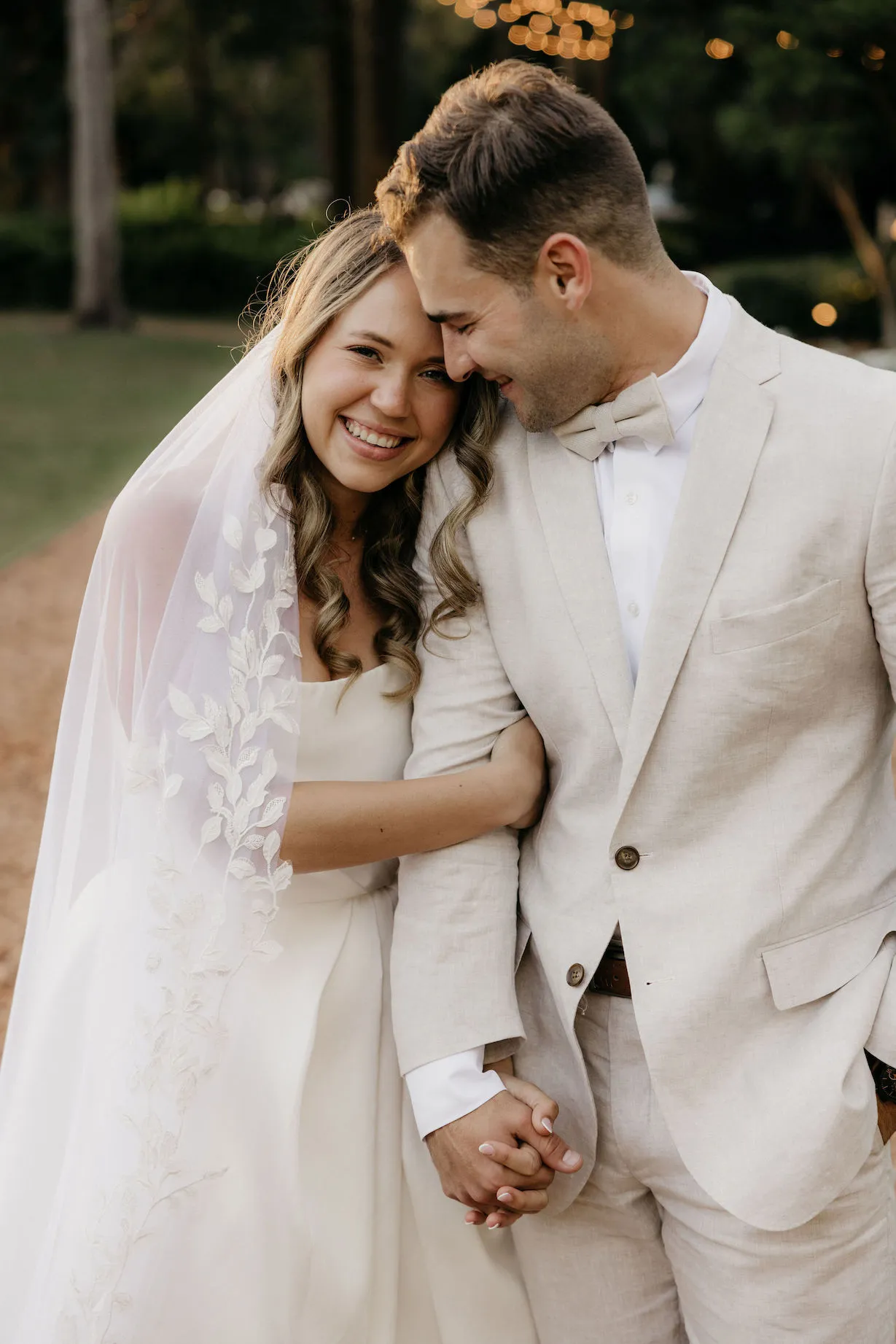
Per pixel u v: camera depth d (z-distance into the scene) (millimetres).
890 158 18281
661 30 18016
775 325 20297
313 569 1877
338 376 1773
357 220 1828
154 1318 1708
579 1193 1845
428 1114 1763
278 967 1856
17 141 28125
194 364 17047
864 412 1626
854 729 1711
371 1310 1880
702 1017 1669
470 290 1646
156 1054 1701
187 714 1738
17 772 4910
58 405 13578
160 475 1844
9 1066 1920
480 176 1587
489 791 1798
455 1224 1938
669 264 1705
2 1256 1795
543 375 1688
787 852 1677
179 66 30609
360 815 1753
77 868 1890
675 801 1680
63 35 26172
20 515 9117
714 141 25203
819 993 1683
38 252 23750
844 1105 1621
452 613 1869
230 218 26531
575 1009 1742
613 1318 1907
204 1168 1738
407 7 20906
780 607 1620
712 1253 1750
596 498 1756
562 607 1737
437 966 1792
